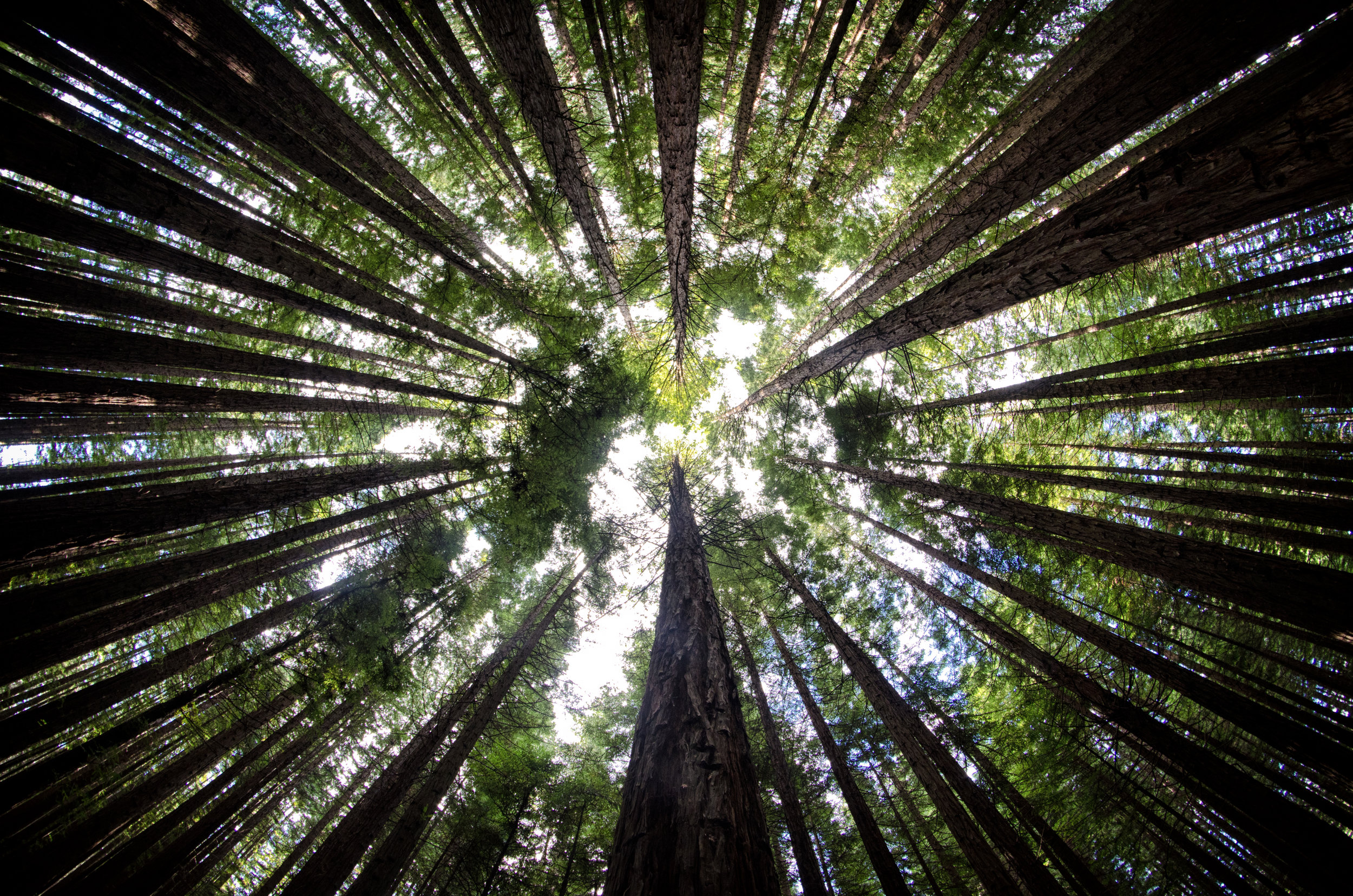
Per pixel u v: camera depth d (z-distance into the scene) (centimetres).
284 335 841
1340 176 218
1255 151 225
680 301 834
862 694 1181
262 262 501
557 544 1163
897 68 1056
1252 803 494
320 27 861
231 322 721
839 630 891
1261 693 738
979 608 1188
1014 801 833
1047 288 356
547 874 1038
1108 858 909
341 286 593
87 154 349
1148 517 924
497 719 1006
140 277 922
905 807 1102
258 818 833
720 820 205
